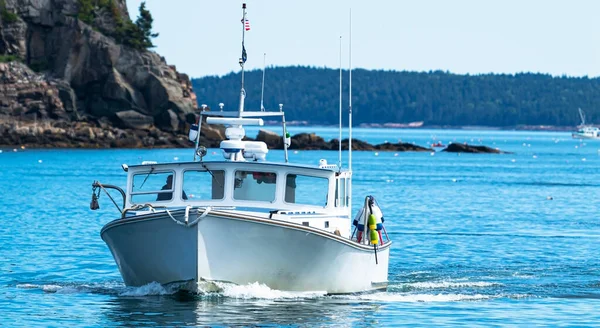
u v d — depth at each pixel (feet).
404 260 278.87
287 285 191.62
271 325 173.47
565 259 286.05
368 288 209.67
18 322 177.88
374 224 205.98
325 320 179.22
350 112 215.92
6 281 226.79
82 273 241.14
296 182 197.47
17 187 585.22
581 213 461.37
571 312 195.62
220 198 196.54
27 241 304.71
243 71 205.87
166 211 181.78
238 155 200.44
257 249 184.65
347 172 206.49
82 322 177.27
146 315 178.81
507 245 320.09
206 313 179.93
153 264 189.16
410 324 180.04
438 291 219.82
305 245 186.70
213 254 182.70
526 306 201.67
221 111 206.08
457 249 307.37
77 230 339.77
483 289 224.33
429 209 469.98
